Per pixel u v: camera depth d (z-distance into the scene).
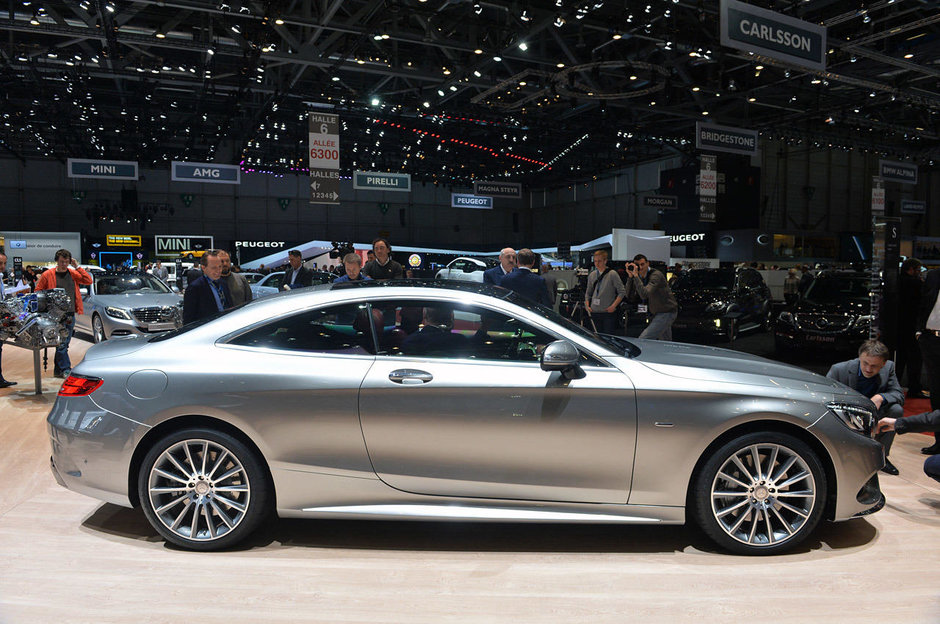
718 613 2.39
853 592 2.55
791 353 9.30
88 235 31.31
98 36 14.80
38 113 24.42
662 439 2.79
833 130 26.23
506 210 42.00
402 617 2.36
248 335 2.97
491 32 15.78
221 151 32.09
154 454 2.83
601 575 2.69
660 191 28.48
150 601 2.46
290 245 33.75
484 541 3.05
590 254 21.75
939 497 3.72
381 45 16.92
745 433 2.85
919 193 33.50
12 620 2.32
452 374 2.82
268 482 2.89
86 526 3.20
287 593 2.53
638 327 12.30
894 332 6.25
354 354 2.90
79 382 2.94
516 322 2.94
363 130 26.61
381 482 2.85
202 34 16.38
